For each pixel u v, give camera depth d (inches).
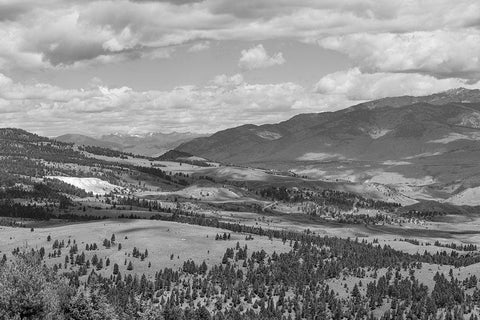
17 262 4045.3
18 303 3708.2
